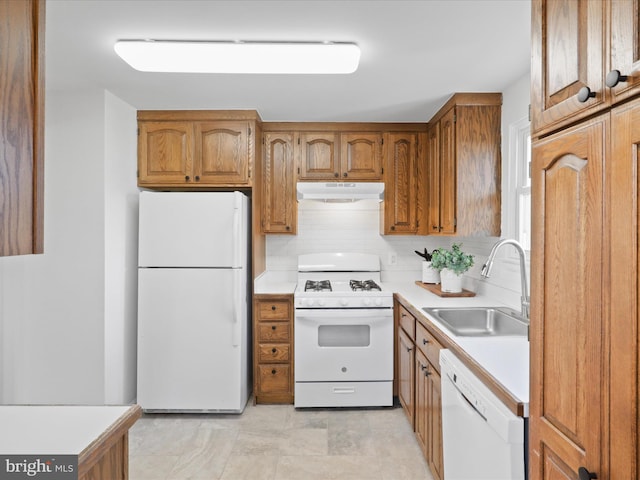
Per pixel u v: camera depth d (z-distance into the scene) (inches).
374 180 132.9
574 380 36.0
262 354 123.6
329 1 64.6
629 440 29.2
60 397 105.3
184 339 115.6
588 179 34.1
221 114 122.0
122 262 114.6
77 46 79.9
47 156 105.0
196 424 111.9
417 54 83.7
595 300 33.2
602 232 32.3
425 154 132.9
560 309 38.4
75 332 105.0
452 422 65.9
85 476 39.7
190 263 115.3
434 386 80.9
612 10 31.2
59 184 104.9
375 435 105.3
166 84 100.3
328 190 128.3
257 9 66.9
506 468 47.1
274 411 120.0
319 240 145.7
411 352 103.0
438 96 109.0
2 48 29.4
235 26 72.3
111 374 108.6
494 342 68.5
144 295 115.6
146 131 122.7
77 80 97.9
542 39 42.1
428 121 131.6
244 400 122.0
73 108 104.7
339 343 121.0
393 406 122.3
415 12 67.9
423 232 133.0
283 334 123.4
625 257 29.7
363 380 119.5
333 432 107.1
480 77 96.0
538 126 42.8
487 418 51.1
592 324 33.5
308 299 118.2
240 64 85.4
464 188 107.0
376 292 119.7
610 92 31.4
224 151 123.0
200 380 116.1
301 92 106.0
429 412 85.4
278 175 133.0
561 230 38.3
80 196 104.9
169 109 121.3
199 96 109.5
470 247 128.6
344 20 70.4
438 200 121.6
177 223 115.2
